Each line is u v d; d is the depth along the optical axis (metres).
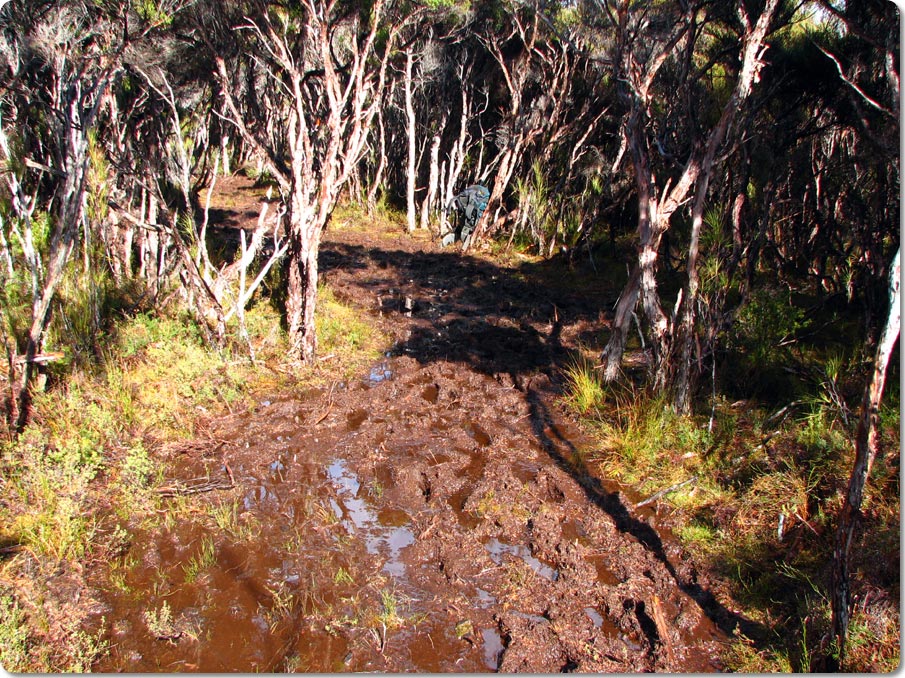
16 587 4.00
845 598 3.36
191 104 9.72
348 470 5.52
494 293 10.99
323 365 7.52
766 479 4.99
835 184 8.09
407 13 8.78
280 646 3.75
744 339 6.99
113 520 4.74
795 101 7.61
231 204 18.09
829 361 6.33
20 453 4.99
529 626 3.89
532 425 6.40
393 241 15.07
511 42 14.53
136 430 5.82
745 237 7.50
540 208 13.46
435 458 5.75
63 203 5.54
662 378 6.22
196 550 4.52
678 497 5.15
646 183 6.09
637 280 6.77
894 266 3.11
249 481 5.31
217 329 7.13
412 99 17.47
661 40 6.98
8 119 7.55
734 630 3.89
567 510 5.06
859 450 3.26
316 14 6.88
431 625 3.94
